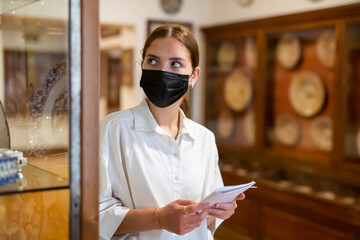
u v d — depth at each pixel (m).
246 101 4.05
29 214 0.96
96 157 0.92
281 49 3.67
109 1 4.22
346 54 3.06
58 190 0.92
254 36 3.88
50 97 0.93
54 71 0.92
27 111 1.00
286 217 3.34
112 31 4.24
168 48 1.35
